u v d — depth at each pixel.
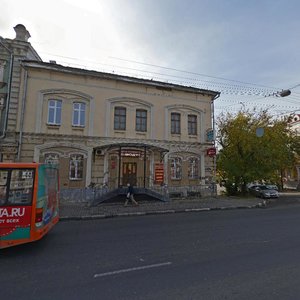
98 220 10.60
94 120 16.70
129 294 3.64
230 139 22.19
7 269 4.77
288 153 26.38
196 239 6.93
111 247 6.21
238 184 22.86
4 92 15.08
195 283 3.98
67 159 15.83
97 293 3.70
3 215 5.84
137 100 18.08
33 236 5.98
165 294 3.62
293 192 30.73
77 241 6.86
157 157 18.22
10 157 14.67
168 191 17.91
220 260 5.07
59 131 15.84
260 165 21.86
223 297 3.49
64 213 11.67
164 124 18.73
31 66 15.41
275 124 22.77
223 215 11.70
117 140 17.11
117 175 17.02
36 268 4.80
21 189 6.07
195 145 19.47
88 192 15.59
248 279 4.09
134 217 11.39
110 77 17.23
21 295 3.68
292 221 9.73
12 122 14.89
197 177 19.34
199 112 20.17
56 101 16.08
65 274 4.47
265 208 14.80
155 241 6.77
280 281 4.00
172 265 4.83
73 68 16.33
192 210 13.35
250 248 5.93
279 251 5.64
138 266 4.81
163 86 18.81
